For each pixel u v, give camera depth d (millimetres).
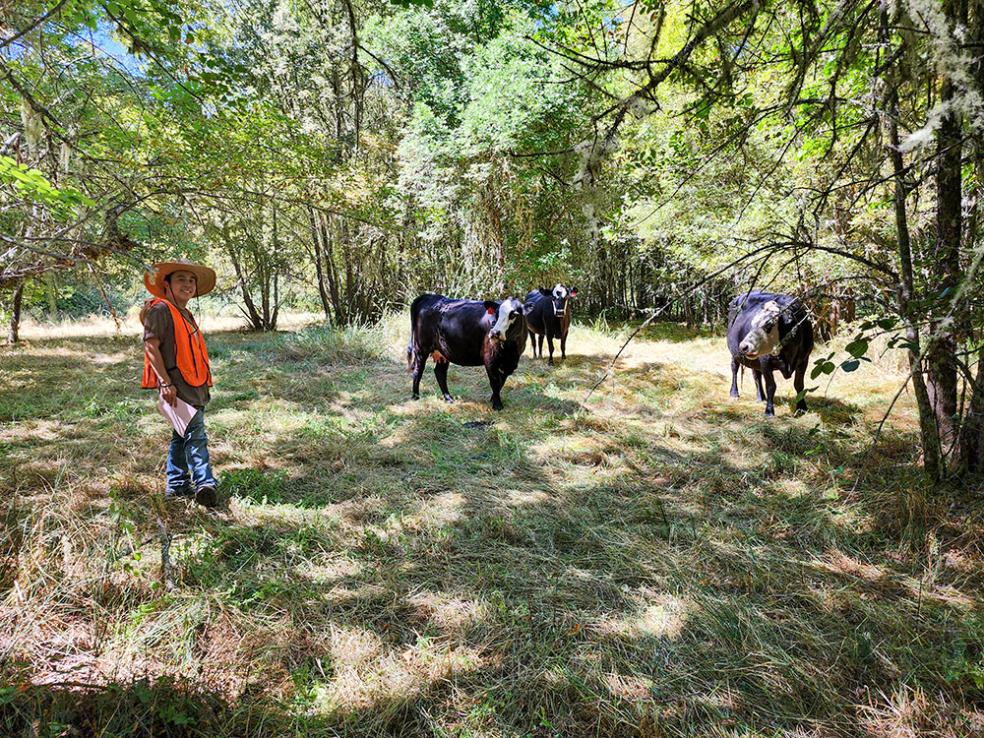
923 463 3566
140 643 2072
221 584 2477
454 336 5797
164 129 3846
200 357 3291
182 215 2658
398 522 3244
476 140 9438
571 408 5863
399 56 10469
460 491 3768
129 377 7227
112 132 3553
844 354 6910
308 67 7734
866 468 3779
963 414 3438
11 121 2672
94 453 4066
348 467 4074
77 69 3240
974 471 3355
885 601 2551
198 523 3059
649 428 5160
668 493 3785
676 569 2812
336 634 2270
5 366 7602
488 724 1885
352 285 12812
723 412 5590
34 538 2521
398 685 2004
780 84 2572
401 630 2342
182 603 2324
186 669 1982
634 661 2195
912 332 2713
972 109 1206
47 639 2051
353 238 9695
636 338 11305
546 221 9242
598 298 17672
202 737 1751
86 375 7176
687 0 1795
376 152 10516
